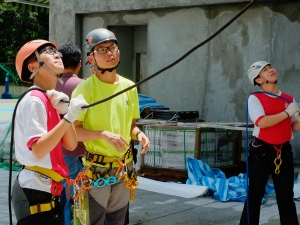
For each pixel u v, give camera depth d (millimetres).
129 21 10875
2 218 5523
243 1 9070
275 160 4520
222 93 9578
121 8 10727
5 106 13539
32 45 3027
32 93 2900
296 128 4703
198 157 7270
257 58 9141
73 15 11547
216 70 9641
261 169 4574
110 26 11391
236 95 9406
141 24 10750
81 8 11383
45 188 2920
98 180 3590
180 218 5691
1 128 8469
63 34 11727
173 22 10195
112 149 3615
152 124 7738
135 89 3859
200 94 9875
